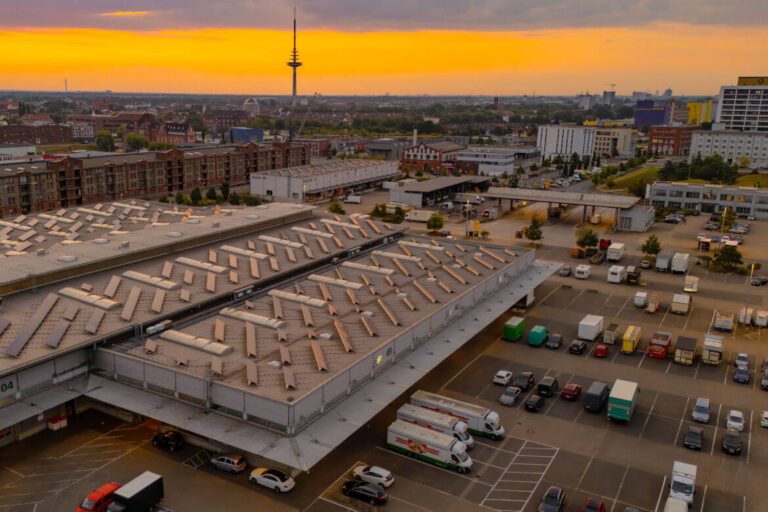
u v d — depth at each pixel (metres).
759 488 57.53
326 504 53.62
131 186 198.88
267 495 54.56
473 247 115.31
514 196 196.12
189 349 65.62
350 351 66.69
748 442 65.62
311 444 53.38
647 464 61.16
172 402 59.75
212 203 194.75
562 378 80.88
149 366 60.88
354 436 65.06
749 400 75.31
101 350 63.97
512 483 57.50
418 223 182.88
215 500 53.47
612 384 79.38
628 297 115.88
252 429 55.44
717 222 184.12
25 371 58.72
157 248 90.12
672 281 127.38
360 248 108.31
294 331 72.06
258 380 58.72
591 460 61.62
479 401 73.50
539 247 155.12
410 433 61.38
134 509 49.72
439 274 97.12
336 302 82.25
